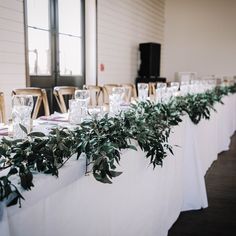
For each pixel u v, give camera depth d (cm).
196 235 221
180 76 1002
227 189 312
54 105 605
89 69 698
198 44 1053
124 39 816
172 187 222
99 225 126
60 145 98
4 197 73
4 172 86
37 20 555
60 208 98
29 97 167
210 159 380
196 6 1040
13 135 144
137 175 160
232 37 1014
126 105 269
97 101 508
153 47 866
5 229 73
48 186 89
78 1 659
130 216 157
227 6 1008
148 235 183
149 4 946
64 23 624
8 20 472
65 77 635
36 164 89
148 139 154
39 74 571
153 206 186
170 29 1073
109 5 734
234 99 595
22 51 502
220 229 230
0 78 468
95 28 690
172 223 230
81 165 107
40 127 161
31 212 85
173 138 215
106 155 110
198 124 288
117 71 794
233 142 537
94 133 120
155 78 873
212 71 1048
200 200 261
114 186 136
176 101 258
